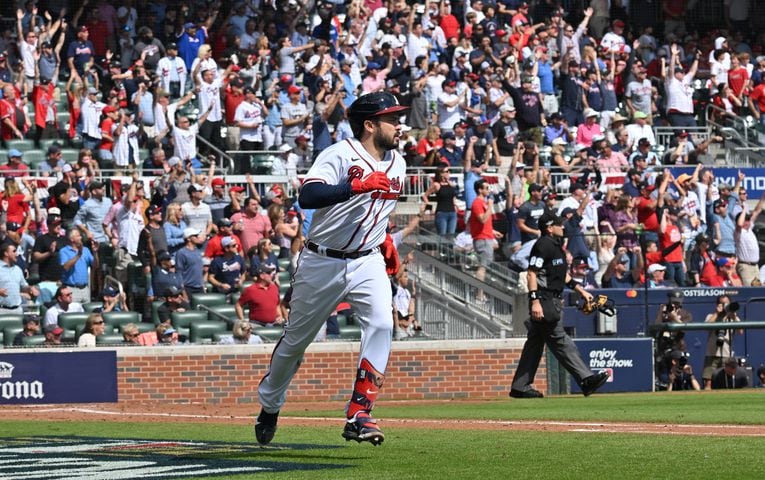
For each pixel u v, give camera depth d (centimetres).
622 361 3966
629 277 4484
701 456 1616
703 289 4419
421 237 4675
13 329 3919
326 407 3341
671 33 6844
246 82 5462
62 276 4125
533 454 1661
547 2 6625
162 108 5047
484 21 6194
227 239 4275
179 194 4434
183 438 2044
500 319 4444
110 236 4356
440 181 4766
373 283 1562
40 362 3522
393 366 3778
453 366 3822
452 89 5594
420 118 5572
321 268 1562
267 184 4972
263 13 5834
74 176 4441
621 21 6625
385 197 1559
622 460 1567
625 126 5997
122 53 5550
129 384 3597
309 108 5441
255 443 1889
